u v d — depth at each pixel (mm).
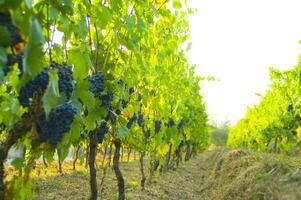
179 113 11867
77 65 3402
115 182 10555
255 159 10703
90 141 5207
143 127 9109
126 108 6613
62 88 3006
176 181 14016
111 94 4500
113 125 5465
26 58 1788
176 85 10281
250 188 7961
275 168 8016
